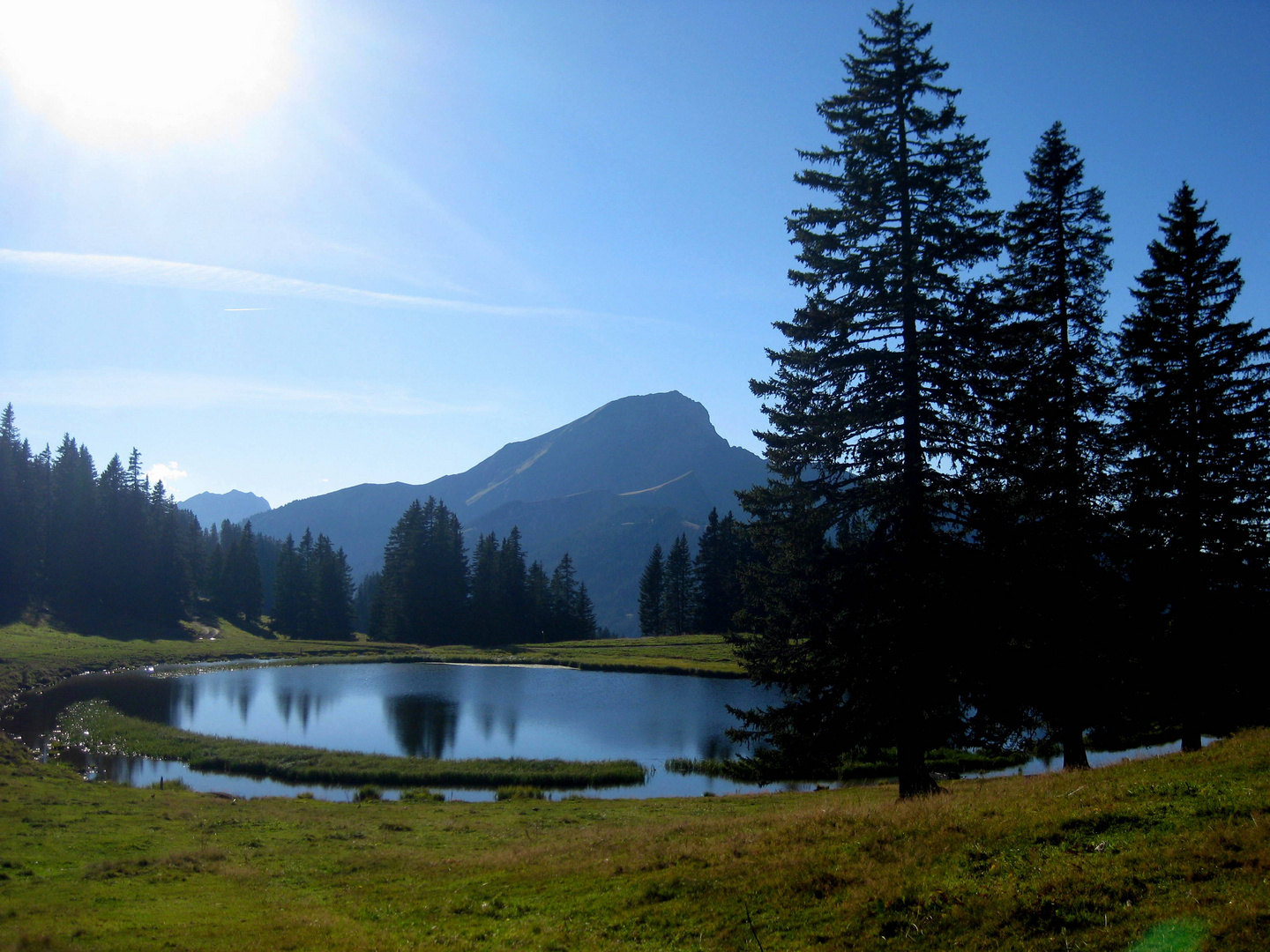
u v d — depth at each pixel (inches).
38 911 550.3
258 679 2965.1
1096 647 793.6
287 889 631.8
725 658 3663.9
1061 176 894.4
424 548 4881.9
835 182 723.4
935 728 684.7
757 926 402.9
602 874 555.5
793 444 733.9
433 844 819.4
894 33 723.4
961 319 680.4
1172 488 892.0
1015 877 380.8
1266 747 544.4
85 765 1497.3
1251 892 312.8
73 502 4131.4
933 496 688.4
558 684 2923.2
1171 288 903.1
